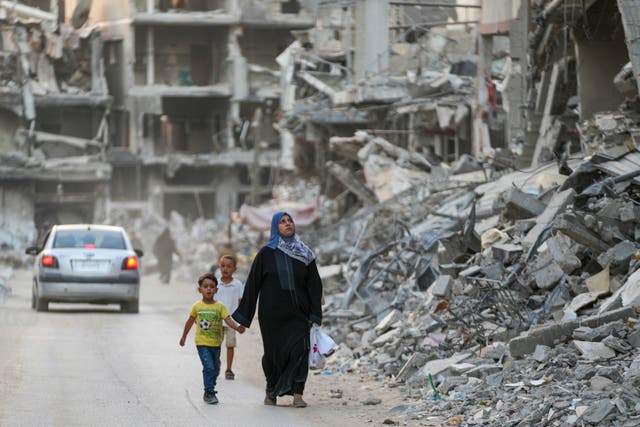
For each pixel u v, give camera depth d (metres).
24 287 79.69
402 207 64.88
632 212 28.66
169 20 173.50
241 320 23.55
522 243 32.75
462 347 28.33
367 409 23.19
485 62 76.31
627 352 22.61
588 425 18.50
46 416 21.16
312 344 23.64
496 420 20.34
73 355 32.16
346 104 91.88
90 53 171.38
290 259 23.59
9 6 161.38
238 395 25.12
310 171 126.81
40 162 160.62
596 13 48.62
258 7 174.12
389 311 37.50
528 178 45.44
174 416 21.56
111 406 22.66
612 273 27.98
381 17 95.88
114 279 50.44
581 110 51.25
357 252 62.12
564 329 24.38
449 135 85.12
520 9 64.88
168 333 40.47
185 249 133.25
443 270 37.25
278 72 177.12
